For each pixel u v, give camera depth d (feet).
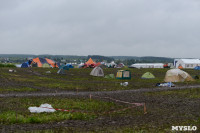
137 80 193.88
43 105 78.02
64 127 54.70
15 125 56.13
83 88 136.15
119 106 84.53
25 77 202.18
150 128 53.62
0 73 233.55
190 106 85.25
